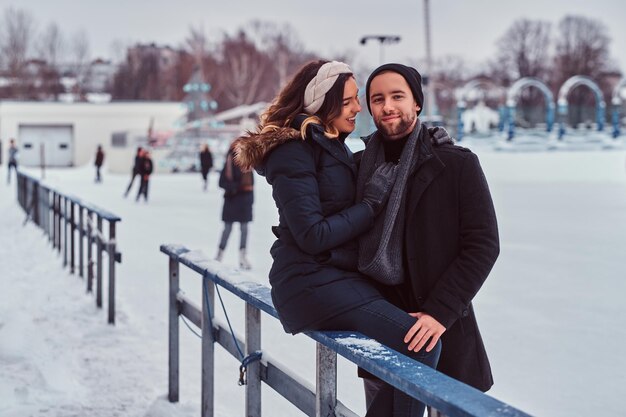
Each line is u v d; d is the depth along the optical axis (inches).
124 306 240.5
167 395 154.1
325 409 85.7
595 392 152.5
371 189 85.6
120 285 279.9
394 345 80.8
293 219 81.7
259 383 109.7
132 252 372.2
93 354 183.8
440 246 85.5
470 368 89.7
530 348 186.1
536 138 1653.5
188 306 147.2
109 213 226.4
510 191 828.6
